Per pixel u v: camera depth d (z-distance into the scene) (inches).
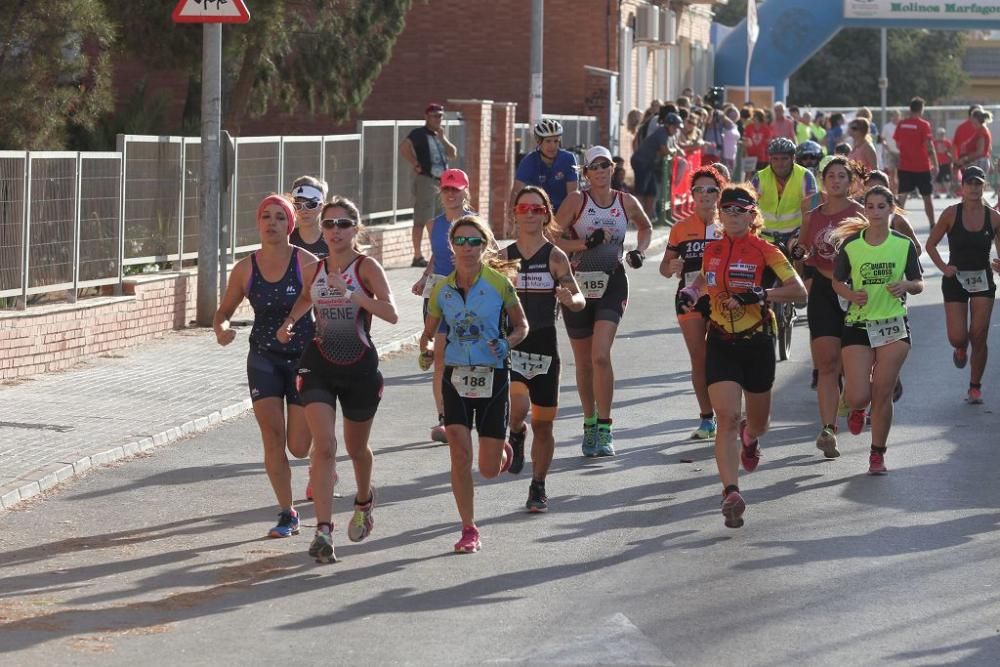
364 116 3996.1
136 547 881.5
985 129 3358.8
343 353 857.5
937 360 1638.8
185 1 1668.3
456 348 865.5
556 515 959.0
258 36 2314.2
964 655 676.1
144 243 1713.8
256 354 911.7
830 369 1130.7
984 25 4813.0
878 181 1346.0
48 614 746.8
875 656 674.8
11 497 977.5
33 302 1521.9
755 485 1043.9
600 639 699.4
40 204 1494.8
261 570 832.3
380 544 890.1
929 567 828.0
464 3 3954.2
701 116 3582.7
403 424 1284.4
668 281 2498.8
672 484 1050.1
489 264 879.7
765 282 940.0
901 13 4815.5
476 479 1071.0
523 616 738.8
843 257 1082.7
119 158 1640.0
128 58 2471.7
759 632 709.9
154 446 1167.6
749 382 950.4
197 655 681.0
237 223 1920.5
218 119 1749.5
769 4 4997.5
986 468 1098.1
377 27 2677.2
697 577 808.9
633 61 4266.7
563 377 1547.7
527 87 3954.2
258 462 1122.7
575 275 1126.4
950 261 1368.1
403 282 2265.0
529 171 1295.5
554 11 3941.9
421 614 744.3
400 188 2556.6
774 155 1423.5
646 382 1509.6
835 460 1128.8
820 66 7731.3
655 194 3206.2
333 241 860.0
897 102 7785.4
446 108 3983.8
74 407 1278.3
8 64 1636.3
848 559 845.2
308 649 689.0
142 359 1551.4
